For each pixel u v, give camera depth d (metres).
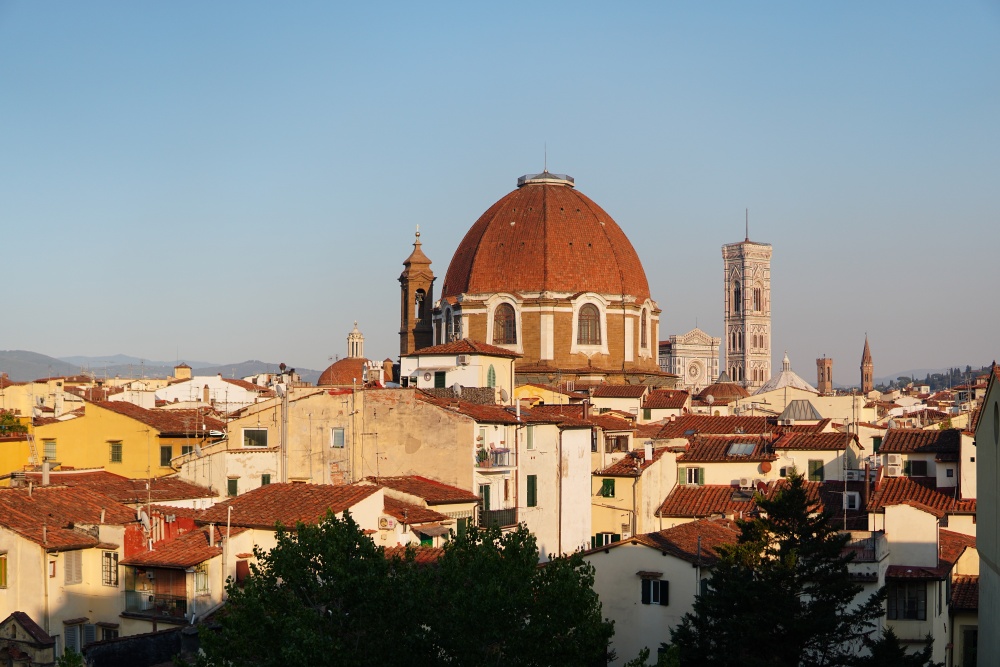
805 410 159.00
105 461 130.38
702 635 81.75
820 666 81.75
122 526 88.69
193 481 113.56
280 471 112.94
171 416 134.38
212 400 191.75
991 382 77.25
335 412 112.44
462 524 96.62
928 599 93.94
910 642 92.06
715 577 83.56
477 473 108.12
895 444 125.19
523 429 116.94
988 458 78.12
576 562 66.50
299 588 66.00
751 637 79.56
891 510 97.56
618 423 146.50
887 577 94.06
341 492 92.38
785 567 81.25
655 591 91.00
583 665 63.00
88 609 88.88
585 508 126.19
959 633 104.69
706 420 150.00
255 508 91.69
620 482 126.75
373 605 63.00
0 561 87.81
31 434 133.62
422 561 85.00
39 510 92.56
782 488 93.69
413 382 142.25
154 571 86.81
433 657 61.88
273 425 114.31
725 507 122.50
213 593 86.44
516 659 61.72
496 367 146.12
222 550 87.19
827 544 83.44
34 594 87.06
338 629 63.72
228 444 115.50
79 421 132.00
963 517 111.25
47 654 81.00
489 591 61.06
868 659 81.12
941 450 121.19
